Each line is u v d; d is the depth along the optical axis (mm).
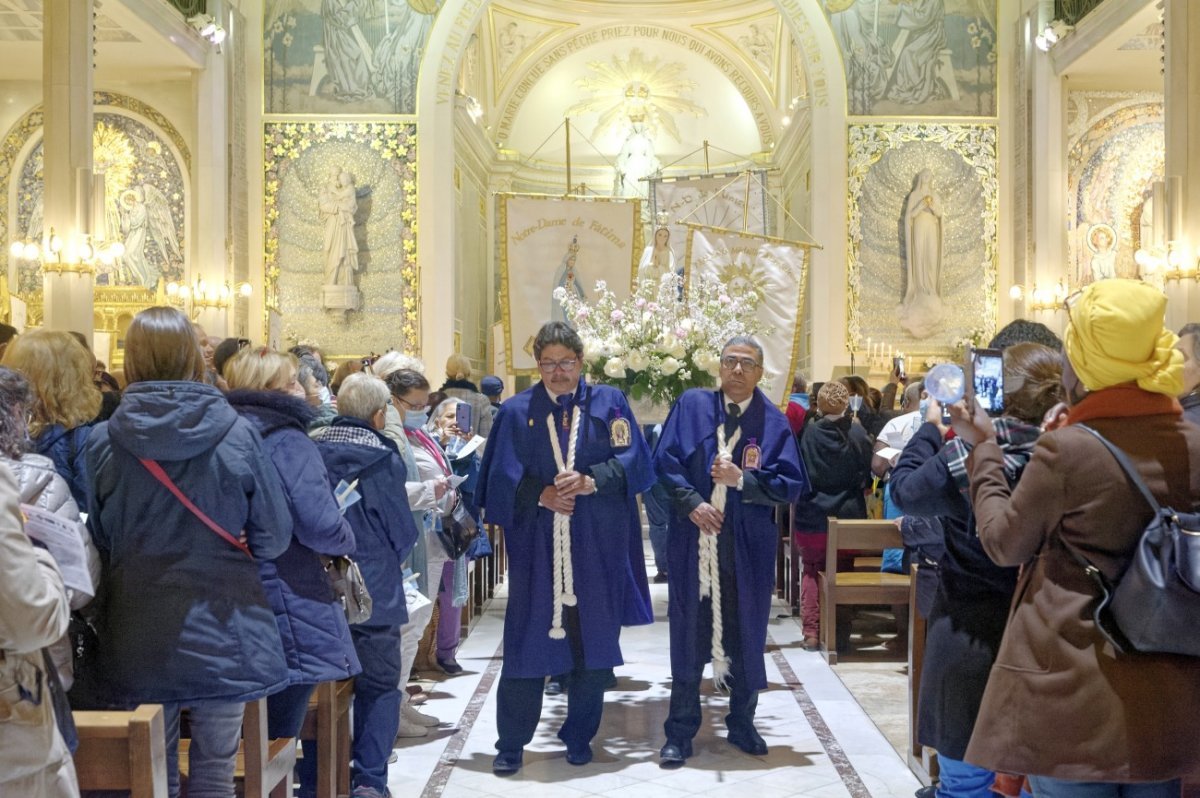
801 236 21984
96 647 3502
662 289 8008
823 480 8539
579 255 10414
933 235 19016
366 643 4984
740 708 5891
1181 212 12672
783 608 10422
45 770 2662
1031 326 4098
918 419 7918
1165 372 2854
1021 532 2889
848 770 5590
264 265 19203
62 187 13242
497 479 5570
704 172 28625
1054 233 17734
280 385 4309
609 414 5629
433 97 19328
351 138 19328
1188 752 2727
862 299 19109
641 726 6457
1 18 15969
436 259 19281
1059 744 2766
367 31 19391
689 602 5758
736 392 5809
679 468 5766
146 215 18172
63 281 13242
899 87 19234
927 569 5289
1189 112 12641
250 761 3854
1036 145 17922
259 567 3910
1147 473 2814
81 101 13281
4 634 2533
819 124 19266
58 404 3748
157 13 15859
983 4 19172
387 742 5055
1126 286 2879
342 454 4922
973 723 3891
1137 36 15898
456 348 20844
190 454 3434
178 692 3412
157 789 2891
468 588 9055
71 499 3119
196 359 3621
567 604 5531
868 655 8336
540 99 27672
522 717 5598
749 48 26016
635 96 27625
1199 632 2625
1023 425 3592
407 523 5043
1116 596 2715
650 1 25344
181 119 18125
